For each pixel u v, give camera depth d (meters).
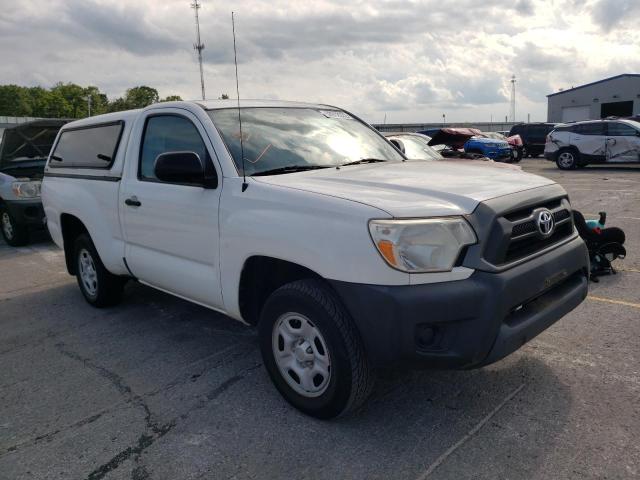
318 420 3.31
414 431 3.14
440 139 13.02
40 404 3.71
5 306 6.09
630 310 4.88
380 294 2.78
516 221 3.02
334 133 4.45
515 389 3.56
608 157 18.45
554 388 3.55
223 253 3.64
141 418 3.46
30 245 9.78
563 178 16.27
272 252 3.25
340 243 2.90
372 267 2.80
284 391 3.42
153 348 4.58
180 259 4.16
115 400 3.71
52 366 4.34
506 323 2.92
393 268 2.76
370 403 3.47
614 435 3.00
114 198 4.78
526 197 3.16
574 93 46.31
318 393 3.23
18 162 9.86
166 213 4.14
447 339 2.80
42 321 5.46
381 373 3.85
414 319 2.74
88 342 4.81
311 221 3.05
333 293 3.04
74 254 5.90
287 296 3.21
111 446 3.16
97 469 2.96
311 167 3.92
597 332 4.41
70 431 3.35
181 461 2.98
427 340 2.83
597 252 5.87
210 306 4.01
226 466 2.92
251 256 3.42
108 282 5.50
